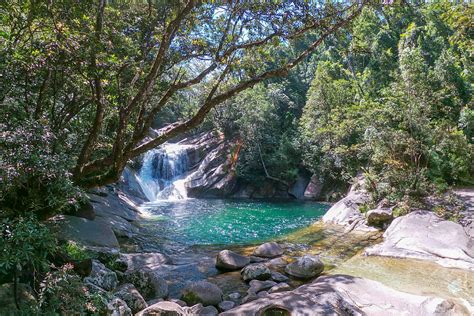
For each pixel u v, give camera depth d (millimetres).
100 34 4512
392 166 11625
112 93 5883
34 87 5051
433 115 13094
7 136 3062
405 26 21422
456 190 11648
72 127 6324
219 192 20953
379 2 5438
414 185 11016
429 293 5297
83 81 5621
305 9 5160
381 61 20000
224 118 23438
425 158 12211
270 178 21203
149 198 19031
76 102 6402
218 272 6828
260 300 4473
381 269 6551
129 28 6355
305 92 28719
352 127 15273
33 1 4285
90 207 8320
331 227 11031
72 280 3279
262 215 14414
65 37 4191
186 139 25828
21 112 4113
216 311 4789
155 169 21047
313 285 4930
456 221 8797
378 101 15938
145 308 4324
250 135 21625
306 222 12586
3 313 2799
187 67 7492
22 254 2697
